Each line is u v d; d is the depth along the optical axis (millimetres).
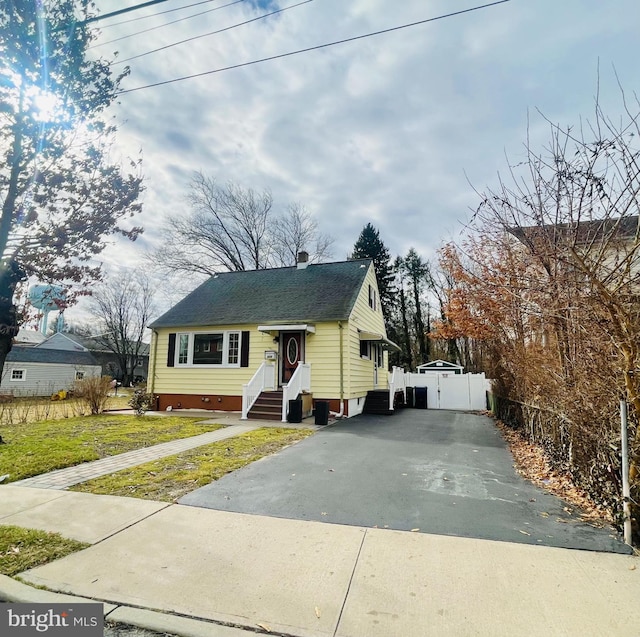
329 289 15672
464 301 13711
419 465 6578
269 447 7977
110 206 4293
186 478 5730
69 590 2936
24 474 5891
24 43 3678
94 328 43062
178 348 15969
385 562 3311
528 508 4578
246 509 4547
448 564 3268
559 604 2719
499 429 10906
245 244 29391
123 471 6109
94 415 14344
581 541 3688
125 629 2586
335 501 4816
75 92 4070
